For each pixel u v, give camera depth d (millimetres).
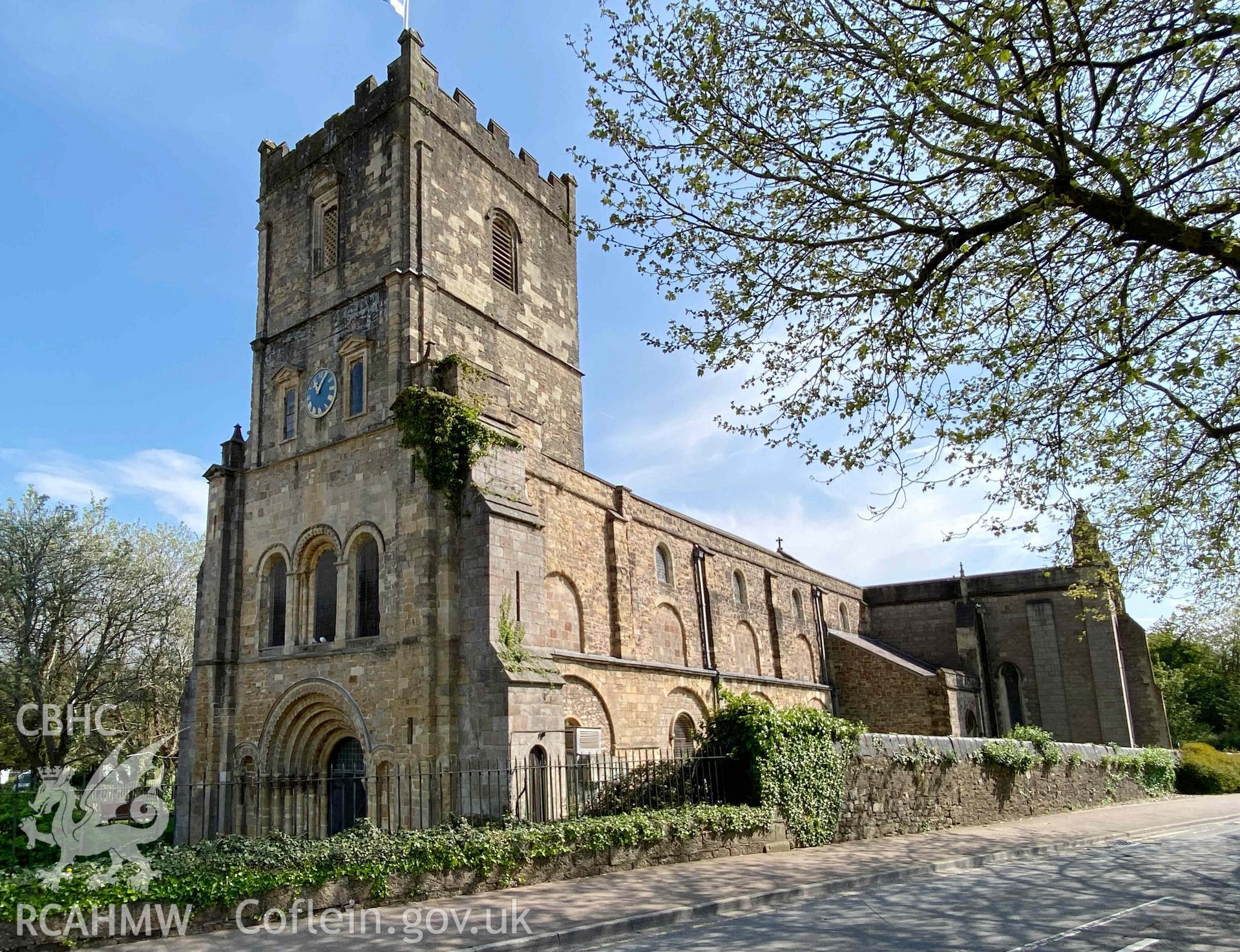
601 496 30234
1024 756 29609
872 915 13336
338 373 26422
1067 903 14211
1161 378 12969
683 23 12656
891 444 13812
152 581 45906
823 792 21594
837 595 51844
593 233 14117
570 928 12125
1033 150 11258
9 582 40562
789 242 13070
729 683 36156
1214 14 9273
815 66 12227
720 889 15055
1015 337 13273
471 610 21188
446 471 22297
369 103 27906
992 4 10461
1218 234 10469
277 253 29891
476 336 27484
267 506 27359
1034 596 51094
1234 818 30094
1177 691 66188
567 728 25078
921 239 13039
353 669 23031
